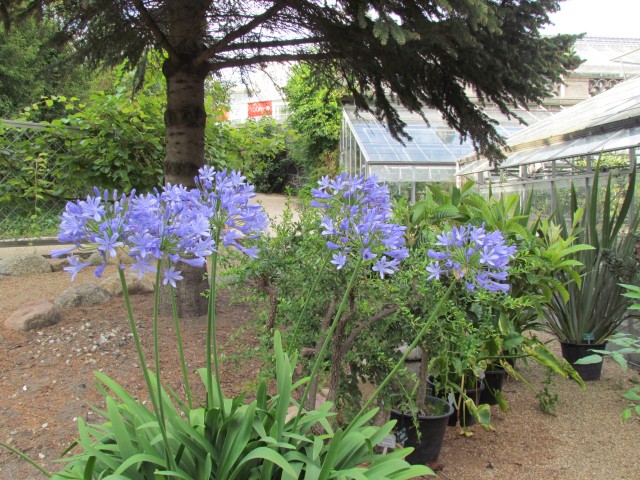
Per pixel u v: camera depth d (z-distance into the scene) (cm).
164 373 375
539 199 884
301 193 305
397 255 207
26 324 436
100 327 450
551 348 561
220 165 766
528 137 1002
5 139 693
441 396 366
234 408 200
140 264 159
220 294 582
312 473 184
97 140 668
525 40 441
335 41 466
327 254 257
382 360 283
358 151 1617
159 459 177
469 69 458
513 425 373
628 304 480
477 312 340
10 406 320
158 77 716
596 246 503
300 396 283
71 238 152
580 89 1969
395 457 205
